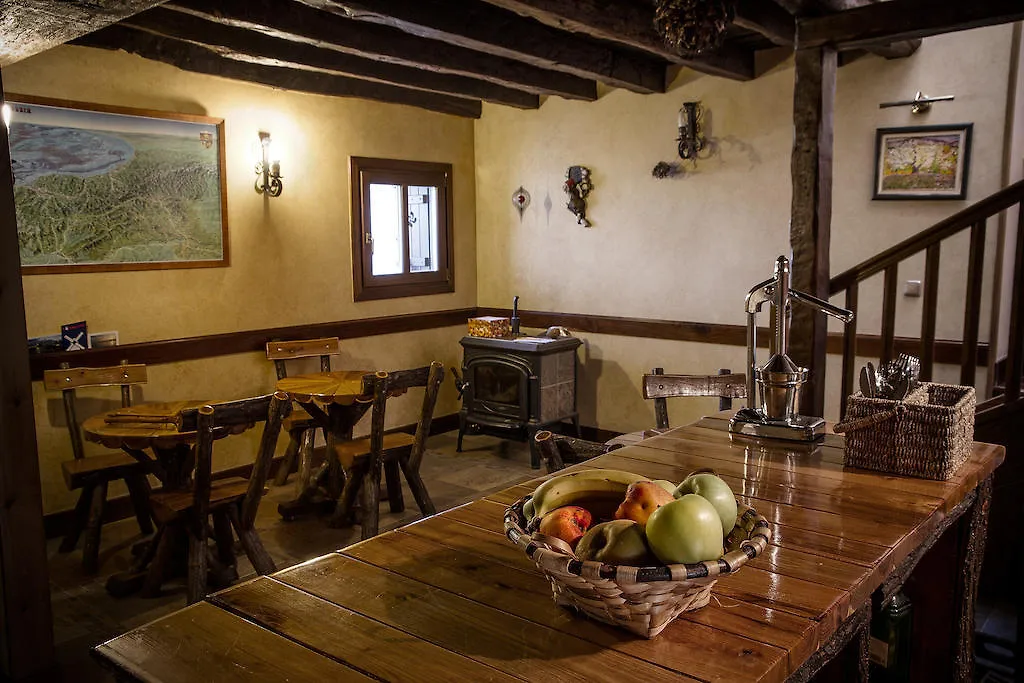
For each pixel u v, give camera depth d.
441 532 1.64
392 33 4.15
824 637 1.22
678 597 1.11
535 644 1.16
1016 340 3.21
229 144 4.75
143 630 1.23
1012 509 3.29
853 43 3.48
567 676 1.07
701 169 5.10
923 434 1.90
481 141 6.29
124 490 4.42
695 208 5.16
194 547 3.20
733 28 4.31
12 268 2.62
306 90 4.81
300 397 4.09
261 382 5.00
